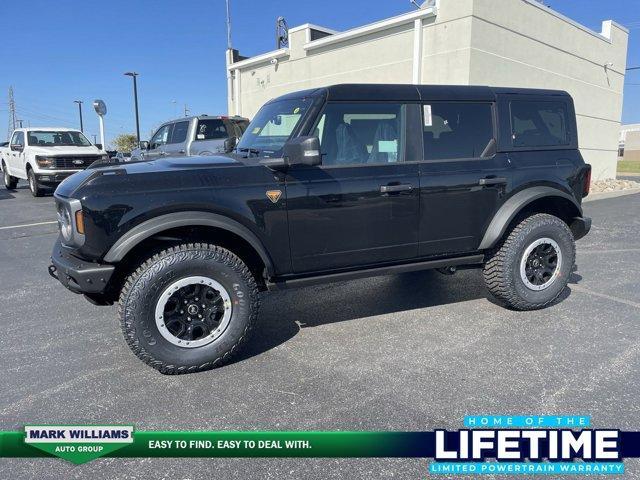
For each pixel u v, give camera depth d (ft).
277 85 54.03
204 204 10.83
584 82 51.62
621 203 42.42
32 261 22.25
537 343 12.56
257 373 11.16
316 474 7.82
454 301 16.05
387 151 12.87
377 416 9.33
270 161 11.50
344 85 12.32
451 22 36.68
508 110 14.37
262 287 12.84
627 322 14.02
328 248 12.30
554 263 14.96
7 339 13.30
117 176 10.51
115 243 10.39
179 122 38.55
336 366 11.44
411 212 13.00
